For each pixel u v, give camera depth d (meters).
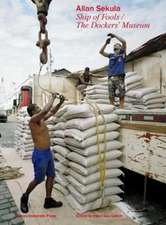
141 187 4.96
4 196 4.38
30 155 7.52
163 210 3.80
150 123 3.42
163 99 6.13
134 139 3.75
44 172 3.73
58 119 4.57
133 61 8.10
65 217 3.51
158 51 6.94
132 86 6.88
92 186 3.62
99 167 3.69
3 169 6.18
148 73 7.38
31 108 3.89
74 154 3.88
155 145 3.35
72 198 3.97
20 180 5.36
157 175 3.33
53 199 3.88
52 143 4.92
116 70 5.48
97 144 3.71
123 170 5.05
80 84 8.59
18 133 8.48
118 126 3.98
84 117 3.78
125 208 3.85
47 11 3.58
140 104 6.05
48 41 3.57
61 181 4.35
